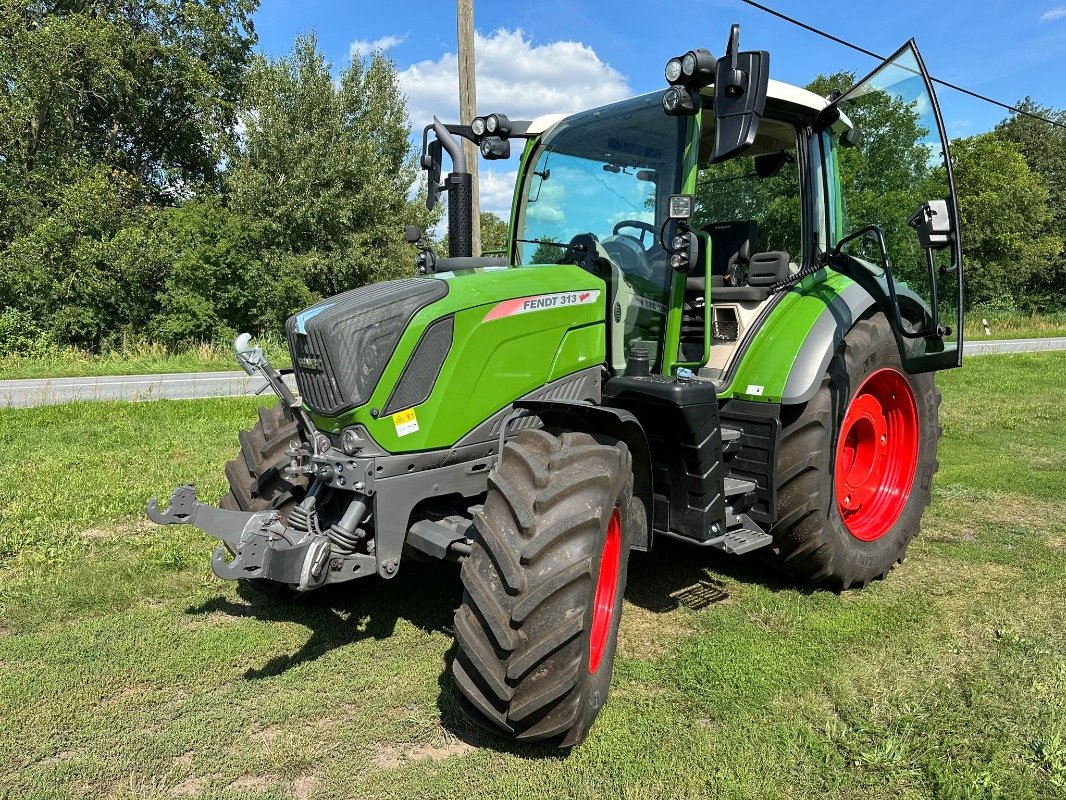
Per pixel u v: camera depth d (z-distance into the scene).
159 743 2.58
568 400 2.96
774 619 3.61
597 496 2.50
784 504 3.76
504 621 2.37
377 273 23.42
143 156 27.23
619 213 3.70
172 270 19.31
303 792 2.38
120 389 11.53
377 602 3.75
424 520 2.93
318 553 2.61
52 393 11.09
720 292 4.19
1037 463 6.51
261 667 3.11
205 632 3.39
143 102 24.45
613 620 2.86
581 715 2.46
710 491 3.22
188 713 2.77
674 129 3.50
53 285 18.16
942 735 2.68
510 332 3.01
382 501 2.75
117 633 3.37
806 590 3.98
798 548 3.79
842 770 2.50
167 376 13.70
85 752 2.55
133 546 4.38
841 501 4.07
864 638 3.41
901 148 3.88
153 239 19.33
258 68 22.91
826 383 3.81
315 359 2.74
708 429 3.19
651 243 3.59
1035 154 46.25
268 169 22.83
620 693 2.96
